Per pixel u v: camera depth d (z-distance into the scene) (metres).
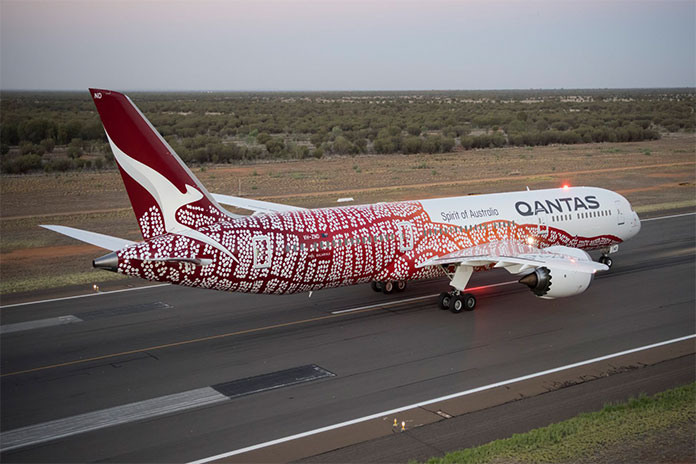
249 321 28.67
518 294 32.78
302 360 23.98
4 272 37.88
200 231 24.98
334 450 17.45
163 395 21.05
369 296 32.44
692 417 18.84
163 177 24.41
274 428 18.73
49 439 18.17
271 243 26.03
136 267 23.83
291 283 26.95
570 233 35.09
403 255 29.61
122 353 24.84
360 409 19.91
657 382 21.70
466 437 18.08
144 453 17.39
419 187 71.19
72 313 29.98
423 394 20.94
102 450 17.55
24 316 29.58
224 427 18.83
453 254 30.20
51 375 22.75
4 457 17.20
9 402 20.58
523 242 33.22
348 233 28.00
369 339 26.20
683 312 29.56
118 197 65.94
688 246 43.59
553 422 18.88
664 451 16.98
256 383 21.95
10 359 24.28
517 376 22.33
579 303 31.16
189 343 25.91
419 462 16.77
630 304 30.92
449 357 24.16
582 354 24.38
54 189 70.69
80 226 51.38
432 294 32.72
